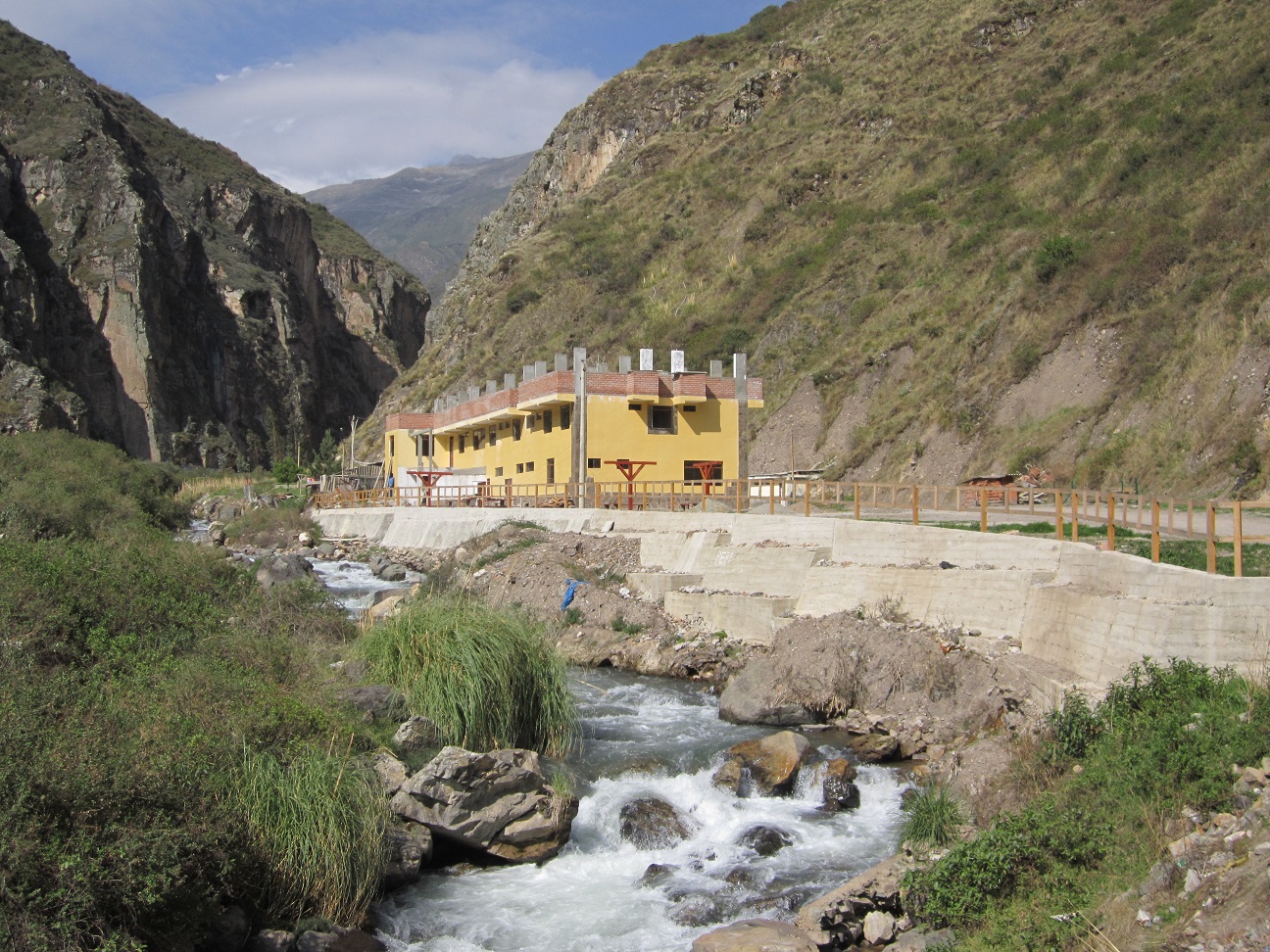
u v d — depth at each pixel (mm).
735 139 110562
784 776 17125
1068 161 68500
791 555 26812
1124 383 43781
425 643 17703
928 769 17000
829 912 12406
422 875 14547
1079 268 52438
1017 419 48344
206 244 190875
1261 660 14477
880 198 85000
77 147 168125
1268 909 9250
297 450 164750
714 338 78812
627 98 134375
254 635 19016
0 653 15719
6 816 10516
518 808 14977
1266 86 57406
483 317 104250
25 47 187000
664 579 29344
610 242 104625
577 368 44812
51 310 150375
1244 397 37156
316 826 12789
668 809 16016
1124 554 18750
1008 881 11930
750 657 24391
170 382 160375
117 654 17078
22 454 43938
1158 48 75500
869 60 109312
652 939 12797
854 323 69000
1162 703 13992
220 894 11820
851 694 20562
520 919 13312
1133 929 10117
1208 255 45969
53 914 10281
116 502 39594
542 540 35969
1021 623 20172
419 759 15680
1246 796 11375
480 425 56812
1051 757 14461
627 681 24859
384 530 52844
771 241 89500
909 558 25078
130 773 11781
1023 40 96125
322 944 12023
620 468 44375
